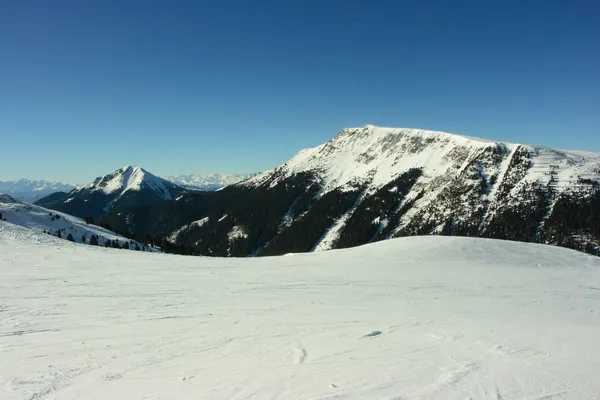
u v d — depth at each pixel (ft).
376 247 123.34
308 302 54.19
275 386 23.13
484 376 24.26
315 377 24.57
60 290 57.62
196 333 37.47
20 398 22.72
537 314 51.70
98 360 29.60
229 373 25.98
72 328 39.27
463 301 59.06
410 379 23.86
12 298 52.01
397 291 65.16
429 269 91.09
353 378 24.21
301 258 110.11
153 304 50.67
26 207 289.53
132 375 26.23
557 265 104.06
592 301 63.26
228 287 64.18
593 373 24.89
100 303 50.52
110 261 90.27
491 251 114.52
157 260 96.73
